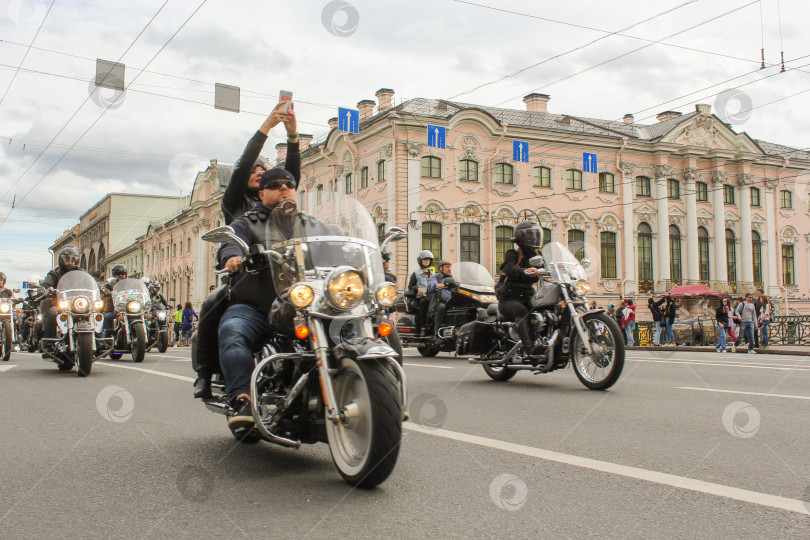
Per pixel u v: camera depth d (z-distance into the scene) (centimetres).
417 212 3025
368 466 315
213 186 4128
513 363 746
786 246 3922
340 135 3303
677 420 497
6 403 622
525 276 731
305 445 432
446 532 267
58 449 423
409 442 433
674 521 278
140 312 1101
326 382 332
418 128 3039
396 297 356
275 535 266
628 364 989
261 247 362
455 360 1155
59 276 943
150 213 6128
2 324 1196
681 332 2191
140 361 1102
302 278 352
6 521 286
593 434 450
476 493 319
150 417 539
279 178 405
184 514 293
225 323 379
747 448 405
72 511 299
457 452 404
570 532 266
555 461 379
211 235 381
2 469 373
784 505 297
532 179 3294
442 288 1202
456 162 3127
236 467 372
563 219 3353
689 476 345
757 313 1961
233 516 289
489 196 3184
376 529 271
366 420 325
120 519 288
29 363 1118
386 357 330
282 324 355
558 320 710
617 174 3509
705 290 3070
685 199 3656
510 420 509
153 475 357
